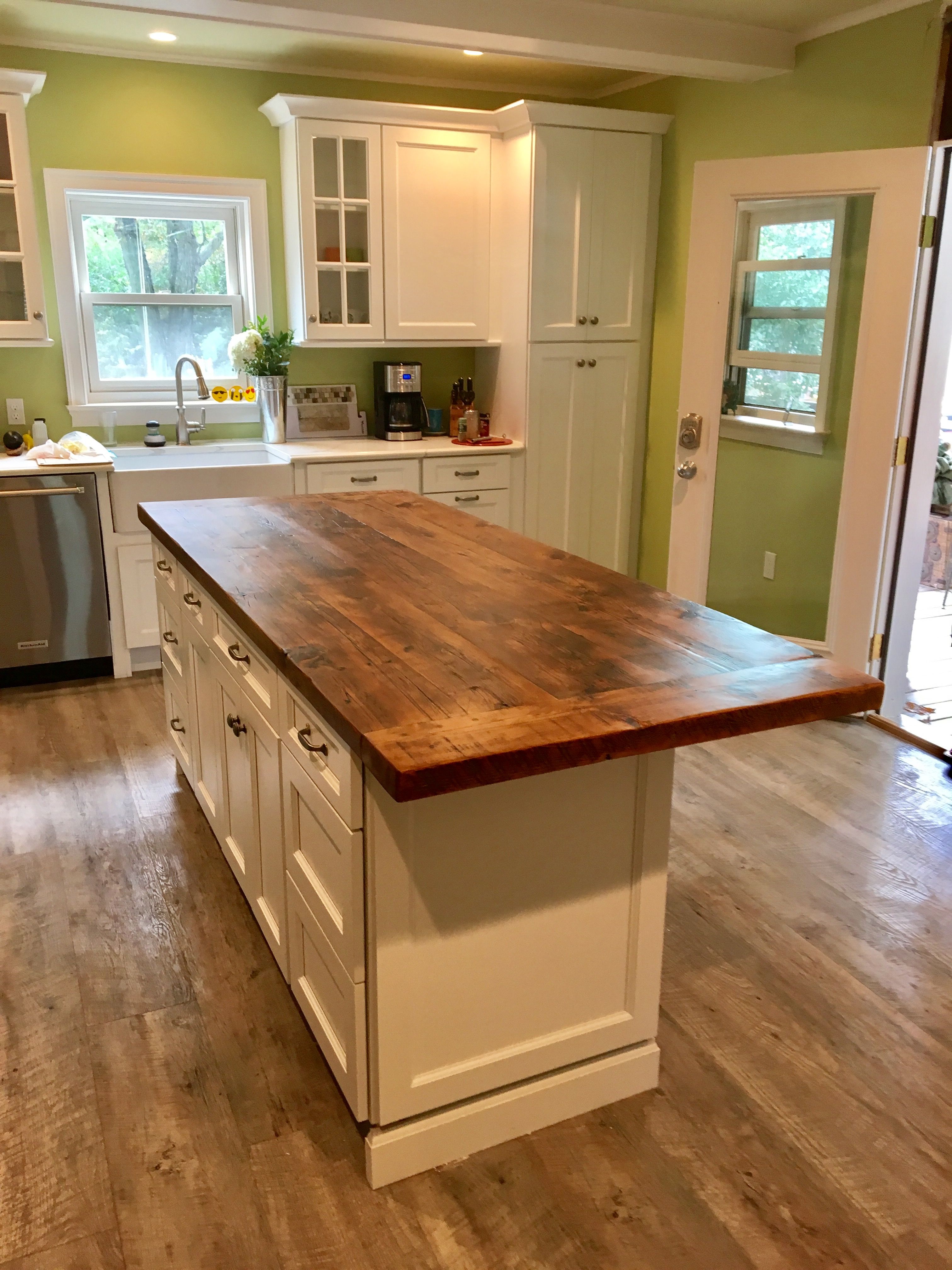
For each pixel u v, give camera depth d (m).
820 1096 1.92
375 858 1.50
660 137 4.34
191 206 4.32
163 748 3.43
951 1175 1.75
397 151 4.16
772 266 3.70
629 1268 1.56
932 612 5.09
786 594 3.99
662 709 1.45
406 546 2.45
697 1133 1.83
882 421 3.45
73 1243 1.60
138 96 4.05
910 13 3.20
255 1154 1.77
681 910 2.51
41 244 4.05
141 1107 1.88
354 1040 1.65
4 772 3.24
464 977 1.67
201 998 2.18
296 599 1.98
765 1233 1.62
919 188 3.24
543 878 1.69
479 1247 1.59
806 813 3.03
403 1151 1.71
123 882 2.62
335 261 4.24
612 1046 1.87
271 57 4.08
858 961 2.33
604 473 4.68
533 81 4.51
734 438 3.92
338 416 4.67
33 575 3.81
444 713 1.42
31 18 3.54
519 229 4.28
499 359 4.59
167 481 3.92
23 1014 2.12
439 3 2.96
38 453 3.79
